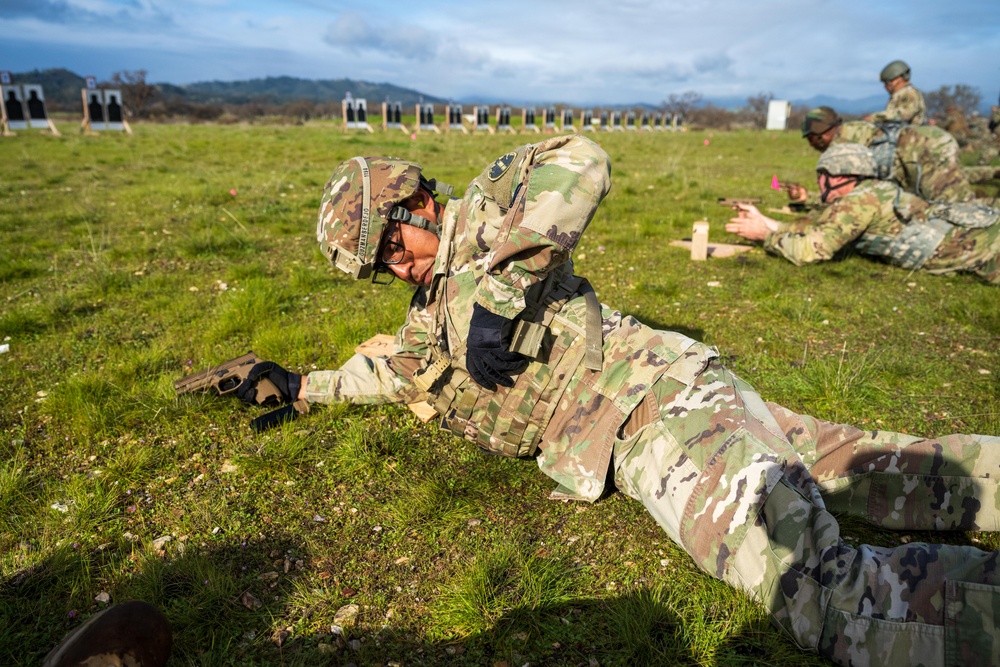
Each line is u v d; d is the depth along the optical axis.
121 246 6.19
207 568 2.06
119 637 1.42
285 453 2.69
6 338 4.04
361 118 30.95
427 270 2.24
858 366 3.44
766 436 1.89
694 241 5.66
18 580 2.06
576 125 40.47
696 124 59.34
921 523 2.13
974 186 9.60
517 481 2.55
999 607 1.49
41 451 2.81
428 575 2.09
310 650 1.80
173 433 2.89
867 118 9.06
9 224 7.05
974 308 4.25
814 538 1.71
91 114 25.02
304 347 3.79
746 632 1.83
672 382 2.02
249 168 12.29
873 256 5.57
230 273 5.22
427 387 2.21
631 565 2.11
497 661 1.77
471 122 36.97
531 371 2.11
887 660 1.57
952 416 3.00
